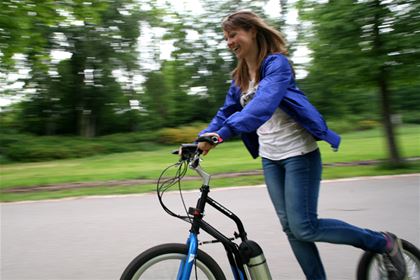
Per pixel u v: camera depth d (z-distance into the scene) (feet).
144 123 104.83
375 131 89.97
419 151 42.24
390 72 31.94
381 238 8.13
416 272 8.68
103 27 91.45
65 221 17.98
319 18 32.45
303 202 7.72
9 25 29.84
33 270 12.28
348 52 31.32
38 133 102.73
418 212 17.43
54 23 33.65
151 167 42.42
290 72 7.54
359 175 28.43
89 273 11.96
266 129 8.01
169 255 7.45
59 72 94.38
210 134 7.00
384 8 30.27
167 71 106.73
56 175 38.32
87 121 101.45
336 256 12.27
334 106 100.27
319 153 8.04
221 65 103.96
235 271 7.80
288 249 13.10
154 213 18.80
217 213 17.83
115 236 15.43
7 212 20.39
